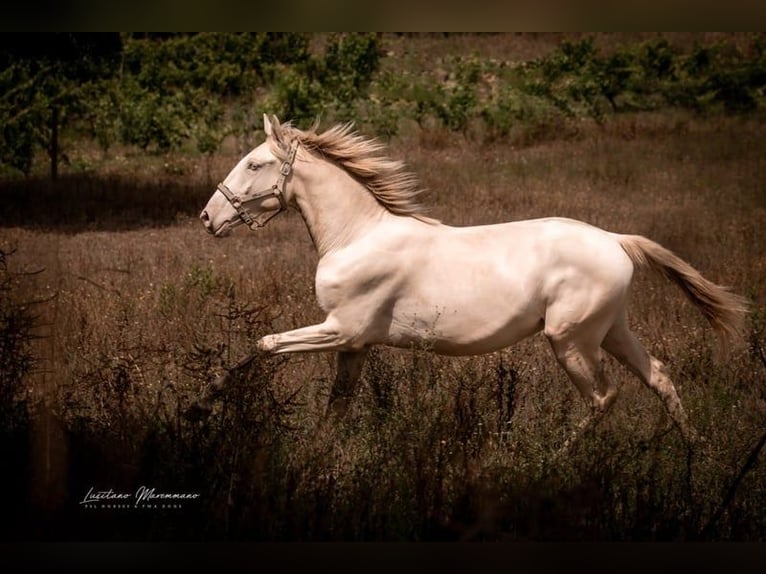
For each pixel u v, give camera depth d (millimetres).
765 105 47750
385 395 11117
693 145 38906
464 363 12977
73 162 35406
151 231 25578
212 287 17297
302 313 15875
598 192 30875
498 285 11305
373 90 49438
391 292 11516
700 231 24859
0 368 9766
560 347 11570
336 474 9891
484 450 10375
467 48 58969
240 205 12008
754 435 11055
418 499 8703
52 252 10539
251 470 8984
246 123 39562
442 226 11852
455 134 42125
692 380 13570
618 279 11461
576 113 47156
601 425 10898
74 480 9188
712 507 9234
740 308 12172
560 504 8375
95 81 38406
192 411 10672
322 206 11859
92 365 12711
